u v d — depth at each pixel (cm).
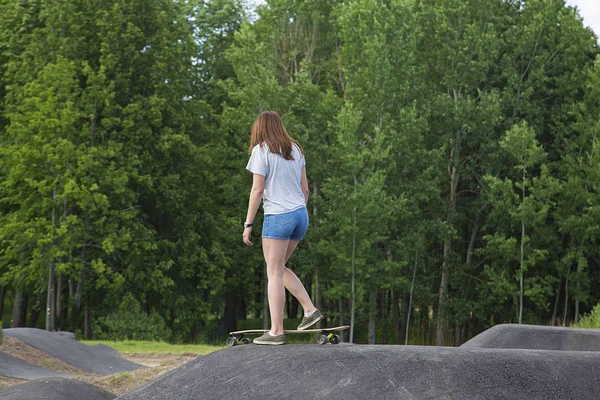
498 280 3694
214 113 3997
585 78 3988
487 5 4012
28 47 3397
